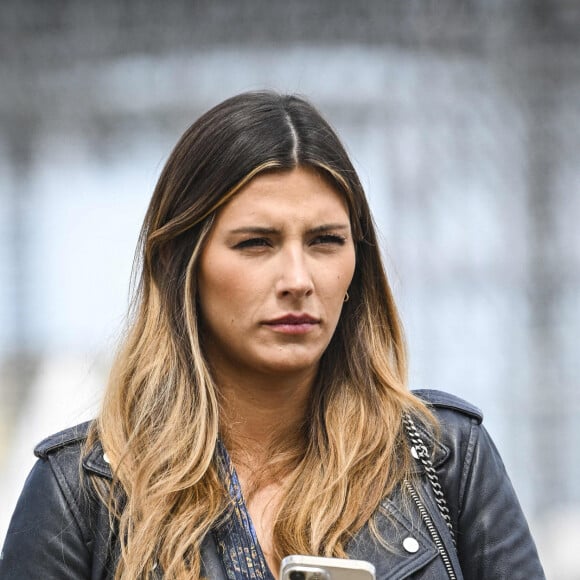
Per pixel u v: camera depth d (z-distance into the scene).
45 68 28.62
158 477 6.55
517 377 23.80
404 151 26.41
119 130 28.52
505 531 6.68
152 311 6.88
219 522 6.46
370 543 6.47
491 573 6.60
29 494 6.67
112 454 6.65
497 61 26.56
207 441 6.59
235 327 6.52
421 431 6.84
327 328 6.55
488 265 25.50
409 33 26.81
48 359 25.58
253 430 6.82
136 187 28.42
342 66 26.94
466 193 26.12
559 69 26.47
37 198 28.23
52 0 28.44
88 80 28.56
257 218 6.39
